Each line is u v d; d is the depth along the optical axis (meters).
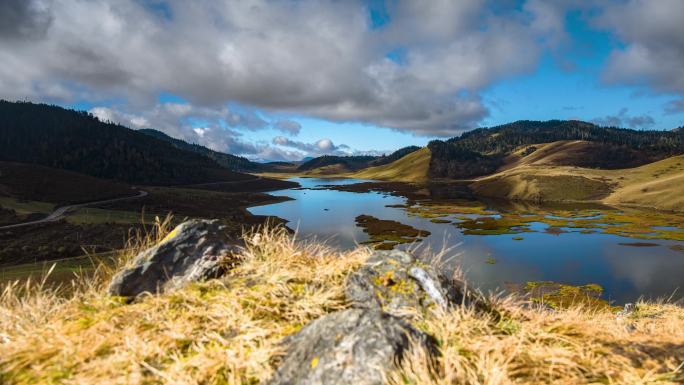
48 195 148.50
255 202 173.38
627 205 148.12
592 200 166.12
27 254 68.44
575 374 2.66
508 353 2.76
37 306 3.71
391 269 3.96
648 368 2.77
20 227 93.88
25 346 3.03
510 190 192.38
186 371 2.68
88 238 83.69
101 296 4.02
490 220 109.62
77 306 3.77
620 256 68.00
